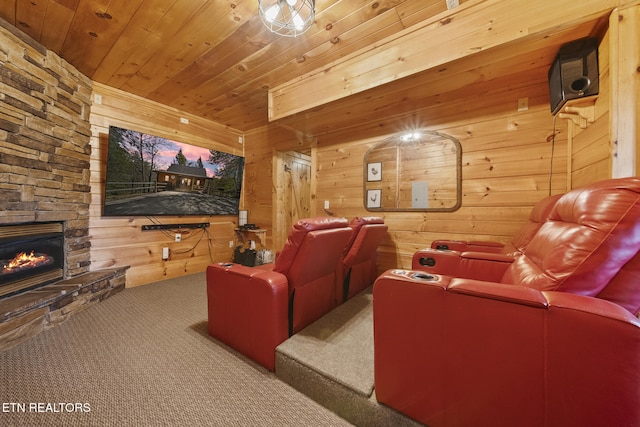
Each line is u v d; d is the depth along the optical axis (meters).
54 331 1.96
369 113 2.76
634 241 0.74
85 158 2.63
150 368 1.52
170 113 3.51
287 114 2.64
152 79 2.77
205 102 3.36
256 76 2.68
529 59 1.72
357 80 2.13
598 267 0.77
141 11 1.82
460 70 1.83
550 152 2.15
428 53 1.78
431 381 0.95
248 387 1.38
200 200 3.77
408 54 1.87
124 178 2.94
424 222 2.75
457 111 2.56
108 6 1.77
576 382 0.71
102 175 2.89
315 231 1.54
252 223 4.47
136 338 1.87
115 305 2.51
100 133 2.88
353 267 2.39
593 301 0.73
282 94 2.69
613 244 0.75
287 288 1.56
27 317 1.84
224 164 4.06
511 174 2.31
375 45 2.03
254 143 4.44
